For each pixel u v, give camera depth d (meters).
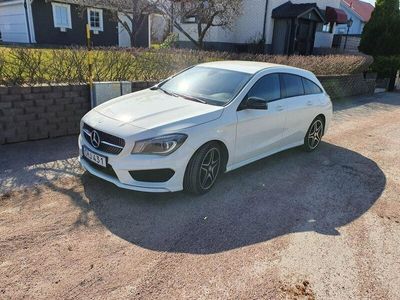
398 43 17.23
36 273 2.72
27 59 5.74
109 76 6.89
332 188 4.76
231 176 4.90
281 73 5.37
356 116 9.97
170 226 3.49
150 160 3.64
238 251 3.18
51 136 5.97
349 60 12.96
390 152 6.65
